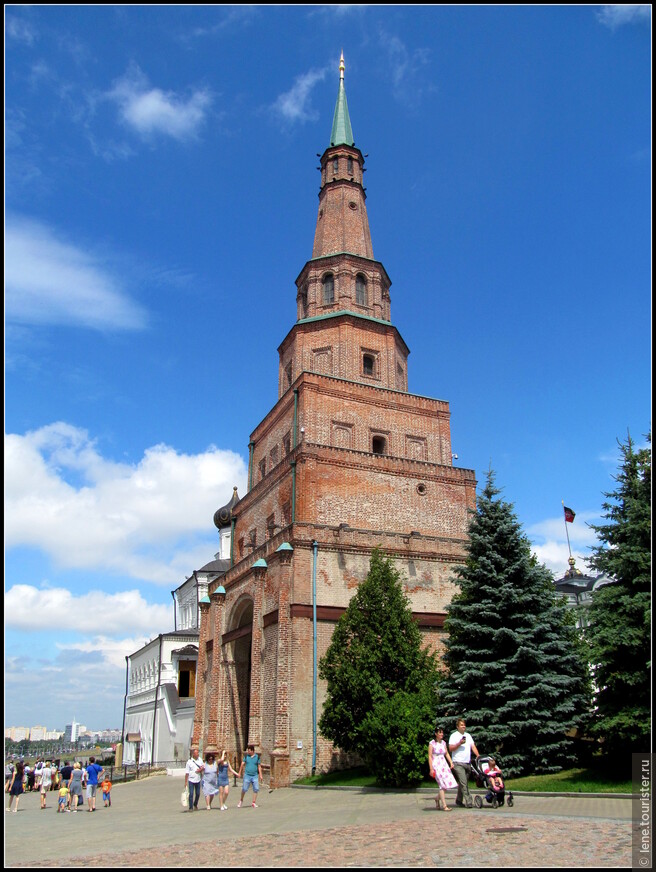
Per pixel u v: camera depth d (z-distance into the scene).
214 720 40.56
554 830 13.98
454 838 13.84
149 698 67.94
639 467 23.34
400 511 39.81
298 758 31.58
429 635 36.03
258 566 36.56
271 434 46.06
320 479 38.31
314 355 45.12
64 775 32.62
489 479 29.36
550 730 24.08
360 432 42.06
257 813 22.11
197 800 25.27
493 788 18.33
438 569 37.72
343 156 51.19
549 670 25.75
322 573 34.88
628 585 22.06
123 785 45.06
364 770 30.34
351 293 46.62
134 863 13.55
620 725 20.72
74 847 16.91
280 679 32.41
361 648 28.75
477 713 24.69
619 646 21.34
